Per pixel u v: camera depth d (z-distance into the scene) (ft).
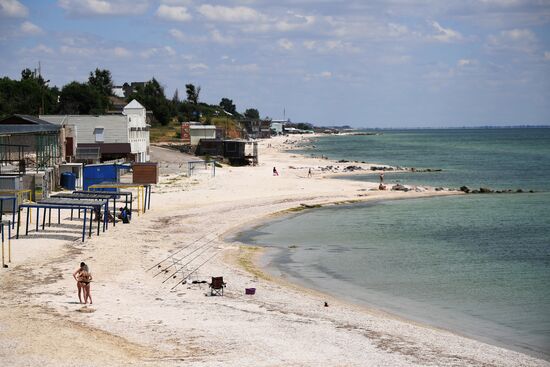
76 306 125.90
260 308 132.77
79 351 99.04
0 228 188.34
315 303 140.36
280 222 253.44
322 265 180.24
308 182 382.22
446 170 501.97
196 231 226.99
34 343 101.45
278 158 642.22
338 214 274.77
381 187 352.28
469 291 153.99
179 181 366.22
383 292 152.97
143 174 349.41
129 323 116.37
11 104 592.60
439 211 284.20
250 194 322.96
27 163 294.46
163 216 253.85
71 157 356.38
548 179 431.84
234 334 112.57
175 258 181.27
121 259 174.09
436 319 132.77
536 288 156.35
